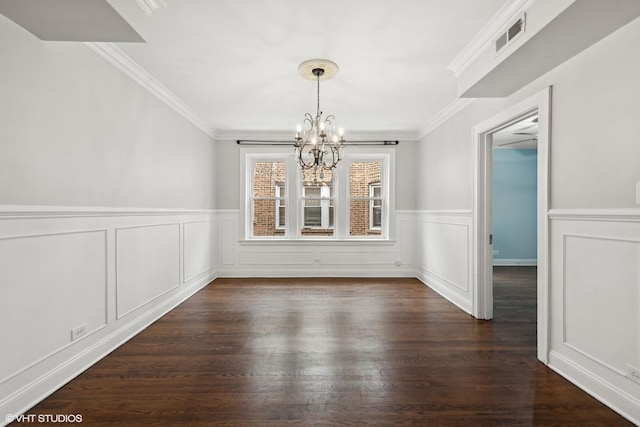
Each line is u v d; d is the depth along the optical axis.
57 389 2.25
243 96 4.02
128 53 2.93
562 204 2.46
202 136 5.18
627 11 1.81
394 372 2.49
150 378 2.39
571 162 2.37
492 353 2.83
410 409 2.04
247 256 5.95
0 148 1.90
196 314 3.86
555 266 2.54
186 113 4.46
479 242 3.74
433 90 3.80
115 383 2.33
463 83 3.04
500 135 6.10
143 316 3.41
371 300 4.46
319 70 3.22
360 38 2.69
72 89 2.44
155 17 2.40
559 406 2.07
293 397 2.16
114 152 2.95
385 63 3.12
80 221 2.51
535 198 7.33
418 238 5.88
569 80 2.37
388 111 4.63
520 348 2.93
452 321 3.64
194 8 2.30
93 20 1.94
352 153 5.96
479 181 3.74
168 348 2.91
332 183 6.11
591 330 2.21
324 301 4.41
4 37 1.92
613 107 2.04
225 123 5.30
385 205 6.12
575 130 2.32
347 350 2.87
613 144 2.04
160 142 3.80
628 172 1.95
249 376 2.42
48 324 2.21
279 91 3.85
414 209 6.00
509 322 3.62
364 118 5.00
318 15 2.38
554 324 2.55
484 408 2.05
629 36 1.93
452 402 2.11
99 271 2.73
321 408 2.04
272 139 5.89
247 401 2.11
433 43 2.76
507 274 6.39
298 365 2.60
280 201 6.13
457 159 4.28
